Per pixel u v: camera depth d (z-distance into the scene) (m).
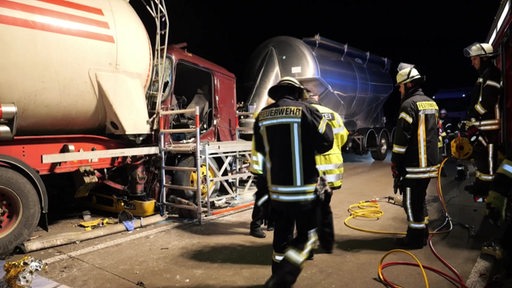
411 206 4.52
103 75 5.22
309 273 3.91
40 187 4.74
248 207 6.71
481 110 5.21
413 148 4.43
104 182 5.60
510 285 3.45
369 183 8.95
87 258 4.41
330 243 3.96
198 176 5.69
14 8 4.49
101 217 6.17
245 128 8.18
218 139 7.40
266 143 3.36
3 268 3.66
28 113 4.75
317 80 10.09
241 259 4.34
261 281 3.77
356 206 6.68
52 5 4.82
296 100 3.42
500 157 5.26
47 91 4.76
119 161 5.62
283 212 3.31
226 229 5.49
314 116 3.25
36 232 5.32
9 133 4.41
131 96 5.48
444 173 9.56
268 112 3.36
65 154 4.92
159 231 5.41
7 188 4.45
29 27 4.56
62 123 5.16
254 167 3.71
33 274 3.30
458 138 5.62
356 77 12.11
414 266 4.05
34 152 4.84
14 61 4.45
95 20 5.20
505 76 5.86
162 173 6.05
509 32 5.62
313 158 3.29
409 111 4.38
